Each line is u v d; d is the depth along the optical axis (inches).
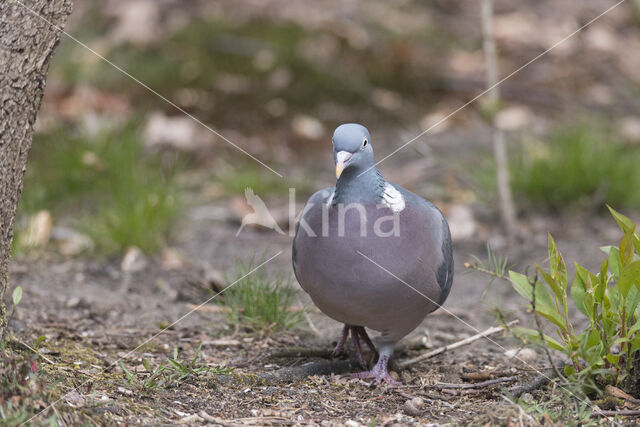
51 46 224.2
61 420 203.9
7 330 254.7
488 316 346.9
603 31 734.5
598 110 617.0
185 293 361.4
